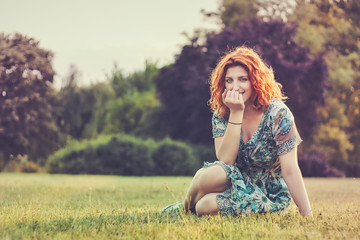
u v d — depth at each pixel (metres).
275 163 3.43
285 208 3.40
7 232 2.54
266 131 3.34
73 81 34.31
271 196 3.41
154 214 3.38
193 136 25.73
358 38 22.58
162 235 2.41
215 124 3.59
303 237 2.41
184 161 22.00
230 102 3.21
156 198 5.93
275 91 3.46
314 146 24.89
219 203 3.22
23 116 27.53
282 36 24.50
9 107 26.52
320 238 2.37
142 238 2.40
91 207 4.16
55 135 29.77
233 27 29.17
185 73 27.78
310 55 24.27
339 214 3.50
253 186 3.35
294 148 3.31
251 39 24.25
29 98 27.62
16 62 27.16
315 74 23.50
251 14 29.00
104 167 21.48
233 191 3.22
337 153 26.00
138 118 32.44
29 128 27.89
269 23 24.97
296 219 3.00
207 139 25.34
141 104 32.69
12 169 26.69
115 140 21.89
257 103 3.33
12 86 27.48
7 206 4.30
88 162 21.53
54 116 32.00
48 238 2.43
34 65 27.66
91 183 10.14
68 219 3.09
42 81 28.36
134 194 6.70
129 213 3.50
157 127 30.52
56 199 5.61
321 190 8.15
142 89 37.28
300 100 23.91
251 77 3.27
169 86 28.61
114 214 3.42
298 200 3.24
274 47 23.52
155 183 10.05
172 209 3.51
